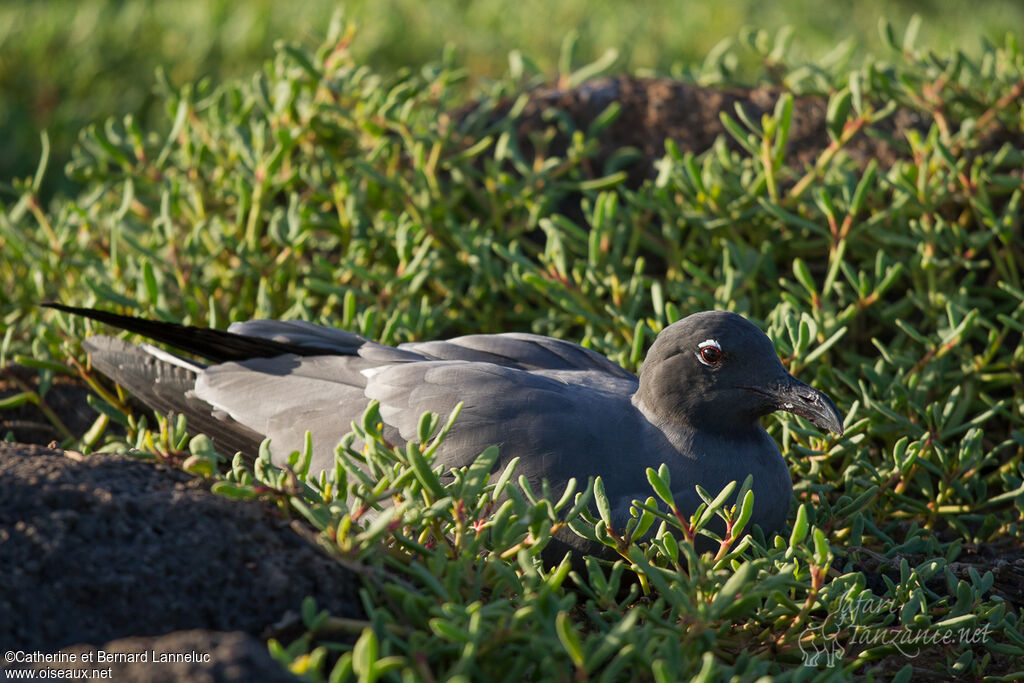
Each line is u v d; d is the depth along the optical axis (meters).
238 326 8.73
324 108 11.39
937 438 8.45
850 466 8.34
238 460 6.06
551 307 10.47
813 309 9.39
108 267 10.74
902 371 8.98
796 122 11.62
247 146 11.20
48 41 19.45
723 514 6.17
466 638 4.86
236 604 5.23
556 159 11.34
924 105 11.19
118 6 20.70
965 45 20.78
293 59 11.64
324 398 7.90
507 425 7.13
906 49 11.77
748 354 7.27
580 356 8.44
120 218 10.70
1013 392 9.72
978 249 10.15
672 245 10.54
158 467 5.90
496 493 6.02
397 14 21.38
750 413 7.39
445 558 5.62
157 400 8.45
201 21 20.22
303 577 5.34
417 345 8.48
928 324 10.00
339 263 11.41
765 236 10.61
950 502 8.68
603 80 12.34
